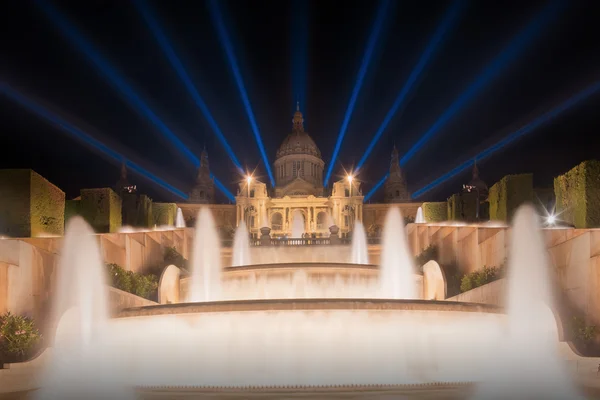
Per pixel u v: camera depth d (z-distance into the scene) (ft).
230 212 280.92
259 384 47.37
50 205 78.64
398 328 51.62
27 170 72.18
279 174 334.85
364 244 130.31
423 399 46.62
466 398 47.83
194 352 50.98
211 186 293.84
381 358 50.24
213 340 50.98
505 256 70.28
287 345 50.42
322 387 45.52
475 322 53.72
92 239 68.85
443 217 207.72
